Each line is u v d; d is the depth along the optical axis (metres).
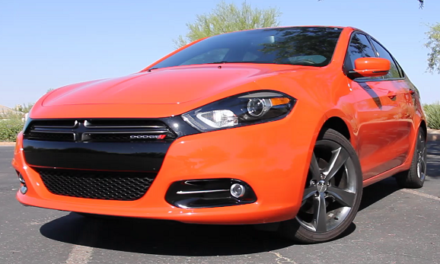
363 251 2.84
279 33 4.11
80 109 2.75
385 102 3.91
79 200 2.74
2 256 2.80
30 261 2.71
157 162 2.51
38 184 2.92
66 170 2.76
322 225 2.96
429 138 14.55
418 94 5.14
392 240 3.07
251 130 2.54
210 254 2.79
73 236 3.22
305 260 2.67
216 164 2.47
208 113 2.54
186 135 2.50
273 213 2.59
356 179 3.17
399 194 4.71
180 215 2.50
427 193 4.77
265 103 2.62
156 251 2.87
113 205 2.64
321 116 2.83
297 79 2.95
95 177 2.71
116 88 2.99
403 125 4.36
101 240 3.12
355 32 4.23
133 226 3.45
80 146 2.66
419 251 2.85
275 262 2.64
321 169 3.03
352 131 3.21
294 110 2.72
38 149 2.84
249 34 4.23
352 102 3.30
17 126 16.64
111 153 2.58
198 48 4.25
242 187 2.52
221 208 2.52
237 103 2.58
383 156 3.93
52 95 3.27
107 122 2.63
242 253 2.80
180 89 2.77
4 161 8.83
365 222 3.55
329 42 3.81
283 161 2.60
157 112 2.55
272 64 3.50
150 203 2.55
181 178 2.48
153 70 3.86
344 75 3.47
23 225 3.54
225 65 3.55
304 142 2.70
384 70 3.47
